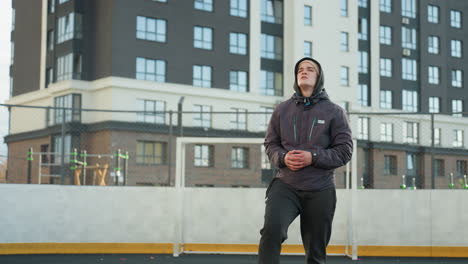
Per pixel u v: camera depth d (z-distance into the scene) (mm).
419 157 38562
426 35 55250
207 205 13461
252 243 13266
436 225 13180
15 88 47969
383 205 13289
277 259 3719
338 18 49688
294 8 47125
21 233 12961
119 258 12211
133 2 40094
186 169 37625
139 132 37812
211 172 38375
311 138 3949
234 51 44219
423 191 13266
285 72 46812
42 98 43594
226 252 13234
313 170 3834
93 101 40312
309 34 47875
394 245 13211
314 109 3984
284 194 3838
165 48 41125
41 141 41062
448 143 52156
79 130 38750
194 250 13406
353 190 12344
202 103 41969
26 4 47812
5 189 12891
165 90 40219
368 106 50875
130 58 39688
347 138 3934
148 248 13352
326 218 3867
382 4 53281
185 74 41719
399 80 53281
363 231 13281
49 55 43625
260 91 45281
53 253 13062
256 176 39875
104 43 39875
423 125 42125
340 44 49625
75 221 13250
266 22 46219
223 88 43250
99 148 37781
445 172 22891
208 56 42875
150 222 13414
